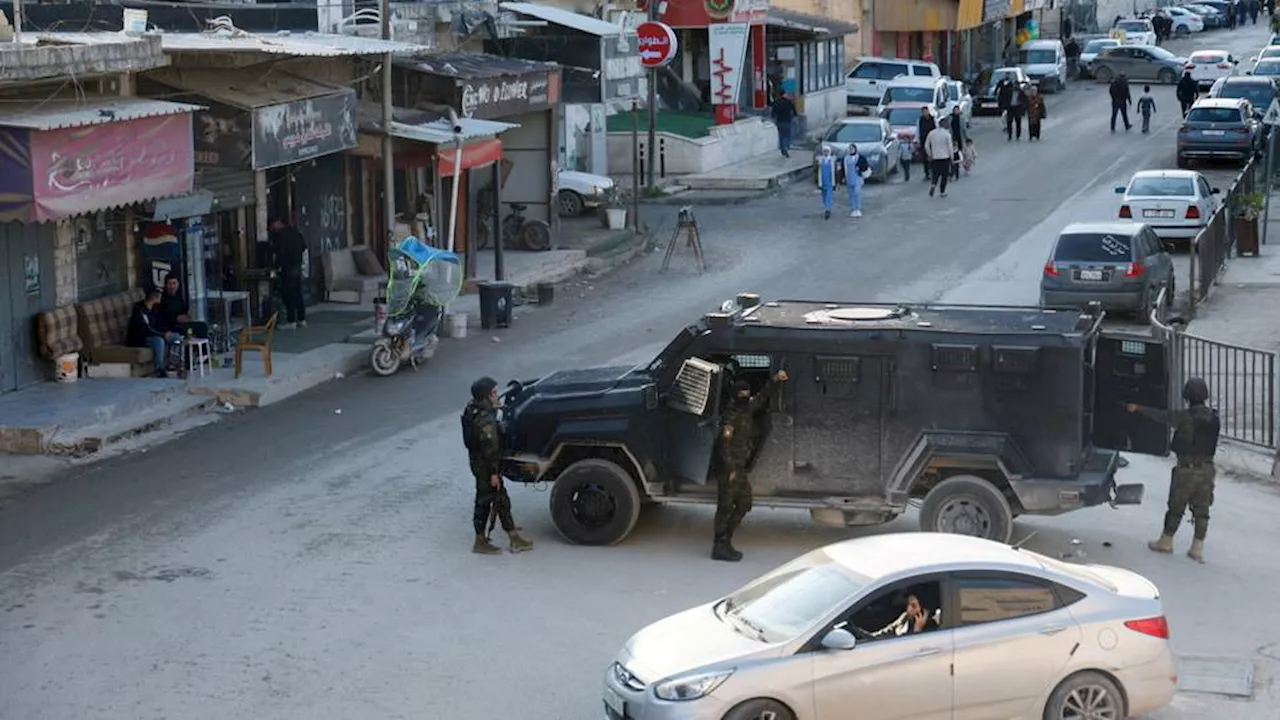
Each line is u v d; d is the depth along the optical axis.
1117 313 27.20
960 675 10.49
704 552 15.59
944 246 34.62
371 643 13.09
